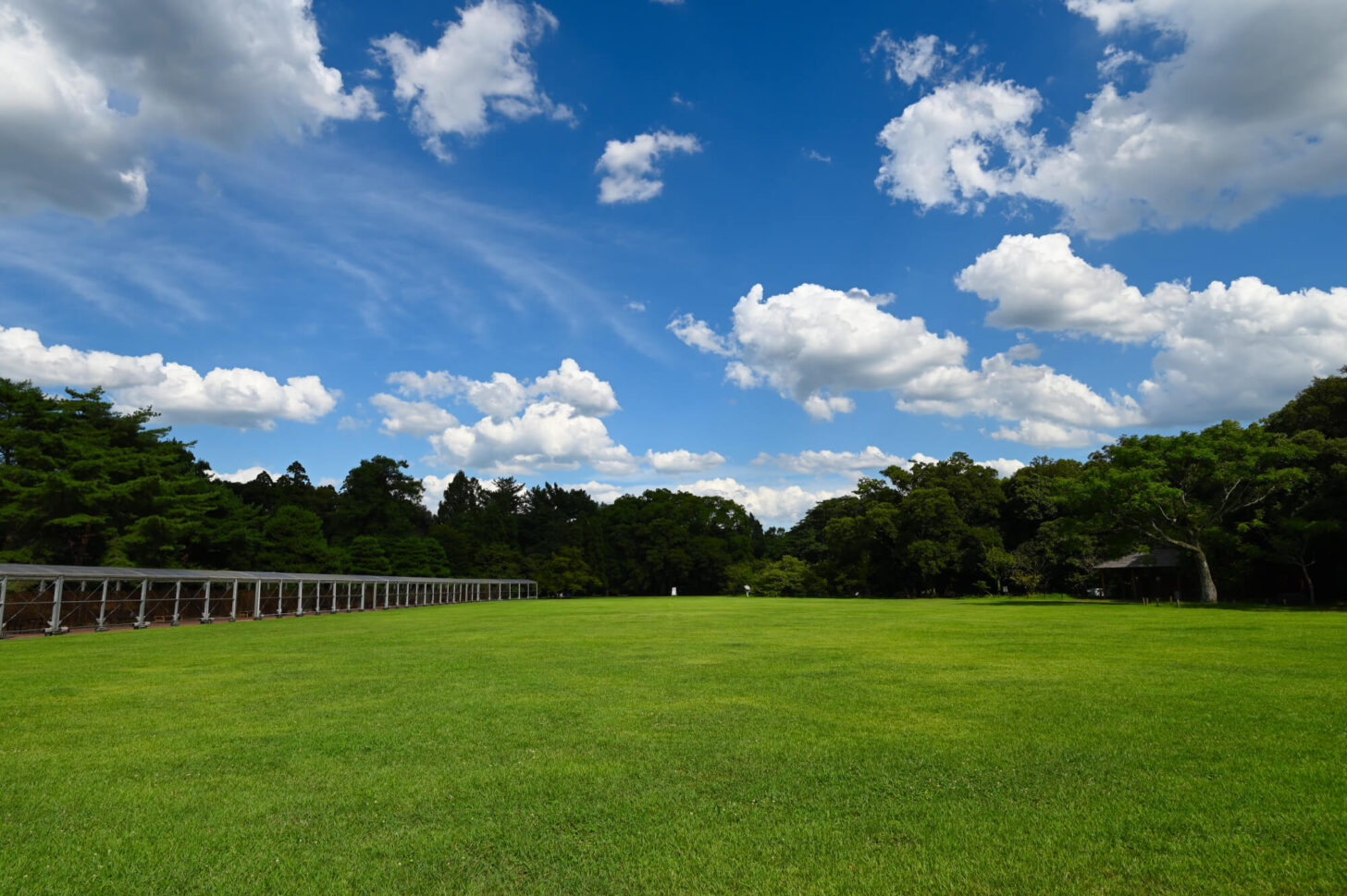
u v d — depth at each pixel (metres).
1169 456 43.91
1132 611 35.19
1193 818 5.73
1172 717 9.44
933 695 11.39
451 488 132.75
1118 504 44.28
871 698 11.21
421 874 4.96
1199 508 43.81
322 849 5.41
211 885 4.83
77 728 9.51
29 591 30.31
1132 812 5.92
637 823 5.87
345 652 19.31
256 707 10.92
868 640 21.31
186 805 6.40
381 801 6.48
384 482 98.06
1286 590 46.91
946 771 7.16
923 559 63.44
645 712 10.29
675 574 97.62
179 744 8.55
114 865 5.15
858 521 71.75
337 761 7.79
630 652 18.52
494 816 6.08
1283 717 9.33
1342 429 44.34
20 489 42.00
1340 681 12.21
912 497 66.06
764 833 5.61
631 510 112.00
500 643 21.72
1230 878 4.70
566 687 12.66
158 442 52.91
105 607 31.47
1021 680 12.91
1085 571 59.44
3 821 6.05
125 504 46.47
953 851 5.22
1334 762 7.21
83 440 46.56
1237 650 16.86
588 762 7.67
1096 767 7.22
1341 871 4.73
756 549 127.44
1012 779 6.86
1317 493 40.56
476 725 9.51
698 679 13.52
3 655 19.47
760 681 13.08
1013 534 66.88
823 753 7.92
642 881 4.80
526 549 117.44
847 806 6.19
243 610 42.34
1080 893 4.53
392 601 59.25
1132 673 13.45
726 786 6.80
